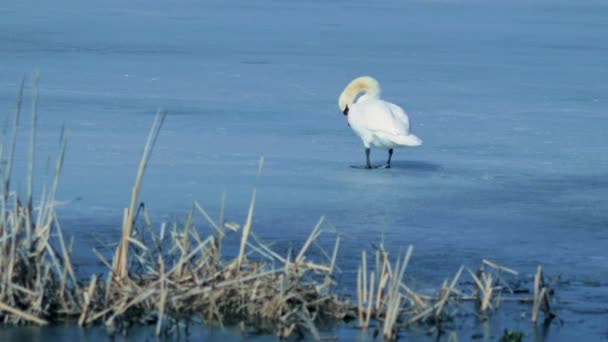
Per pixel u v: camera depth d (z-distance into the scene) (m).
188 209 13.43
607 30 45.53
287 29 42.28
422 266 11.14
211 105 22.91
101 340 8.52
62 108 21.52
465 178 16.12
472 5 58.06
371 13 51.31
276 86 26.36
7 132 18.38
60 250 11.12
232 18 46.38
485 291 9.62
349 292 9.95
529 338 8.95
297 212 13.51
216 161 16.73
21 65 28.91
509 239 12.50
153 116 21.03
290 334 8.84
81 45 34.50
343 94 17.45
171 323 8.97
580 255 11.86
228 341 8.63
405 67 31.34
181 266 9.31
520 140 19.75
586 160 17.91
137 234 10.09
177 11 49.19
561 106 24.33
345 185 15.29
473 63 32.88
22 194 13.66
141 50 33.78
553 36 42.41
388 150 16.92
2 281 8.91
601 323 9.39
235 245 11.65
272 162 16.86
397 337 8.88
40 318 8.88
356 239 12.23
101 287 9.23
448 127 21.11
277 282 9.37
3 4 49.47
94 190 14.28
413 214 13.63
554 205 14.45
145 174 15.50
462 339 8.86
